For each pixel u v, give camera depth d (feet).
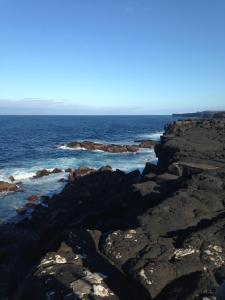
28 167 121.08
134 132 306.14
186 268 25.40
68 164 129.59
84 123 481.05
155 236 30.12
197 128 112.78
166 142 77.20
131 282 24.90
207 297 22.04
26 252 42.42
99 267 26.96
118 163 132.36
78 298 23.04
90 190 79.05
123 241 29.14
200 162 54.95
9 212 73.00
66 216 58.39
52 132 290.56
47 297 23.71
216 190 40.70
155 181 50.03
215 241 28.71
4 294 34.94
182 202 36.45
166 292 23.59
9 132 276.82
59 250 29.94
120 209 47.73
